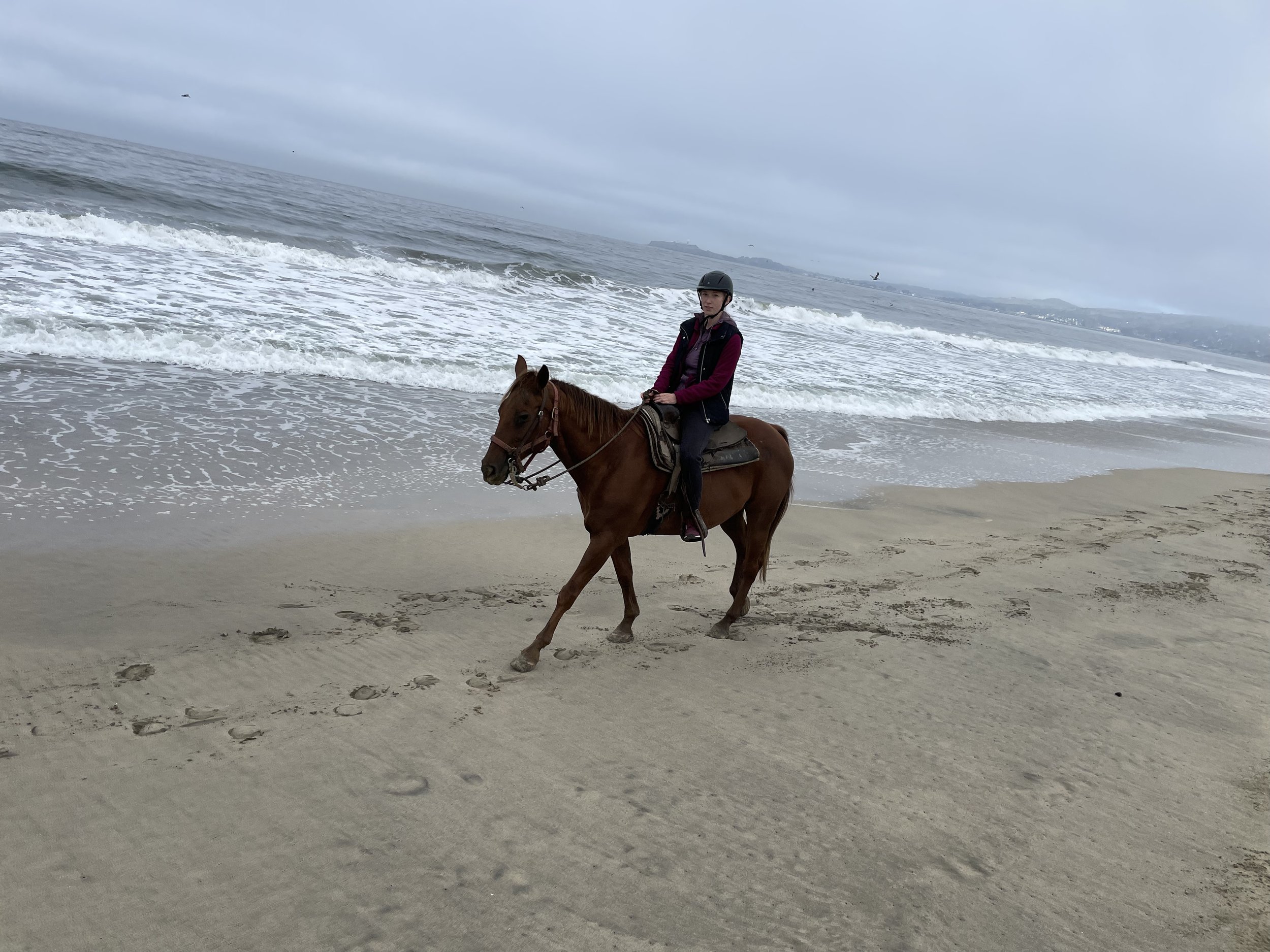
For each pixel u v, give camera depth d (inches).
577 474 209.3
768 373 738.8
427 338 611.5
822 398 679.1
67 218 705.6
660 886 127.0
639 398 556.7
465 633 223.1
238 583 238.7
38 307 479.5
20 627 193.8
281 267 768.3
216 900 115.3
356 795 143.1
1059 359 1556.3
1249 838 158.1
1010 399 854.5
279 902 116.0
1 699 162.9
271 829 131.5
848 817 151.3
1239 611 306.5
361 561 270.1
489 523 326.0
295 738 159.5
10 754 144.8
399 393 490.3
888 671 223.1
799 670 219.5
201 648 194.7
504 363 580.1
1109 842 151.9
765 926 120.6
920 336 1498.5
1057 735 193.8
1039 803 162.9
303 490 326.3
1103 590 318.0
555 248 1868.8
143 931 108.8
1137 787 173.3
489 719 175.5
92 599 214.2
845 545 357.7
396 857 127.9
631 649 225.0
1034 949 121.8
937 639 252.1
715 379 214.5
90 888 115.5
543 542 315.9
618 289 1096.8
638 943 114.7
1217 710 217.5
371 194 2878.9
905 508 431.5
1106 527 435.5
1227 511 511.8
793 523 377.7
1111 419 872.9
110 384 406.3
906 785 164.7
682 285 1503.4
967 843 146.9
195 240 772.0
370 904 117.1
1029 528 418.6
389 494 339.3
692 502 215.6
